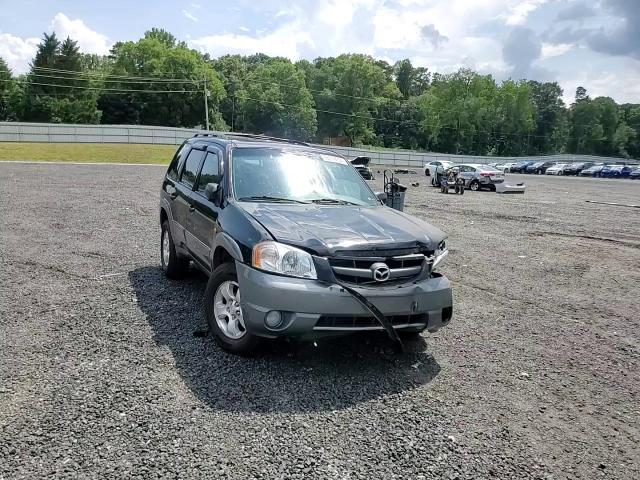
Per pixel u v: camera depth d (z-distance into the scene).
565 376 4.25
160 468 2.67
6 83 81.56
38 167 30.12
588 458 3.05
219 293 4.33
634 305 6.60
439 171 28.77
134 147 51.78
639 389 4.07
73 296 5.70
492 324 5.54
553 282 7.67
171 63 91.38
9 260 7.39
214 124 93.19
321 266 3.77
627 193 30.17
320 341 4.55
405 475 2.75
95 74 93.38
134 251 8.29
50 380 3.62
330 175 5.45
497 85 115.94
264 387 3.66
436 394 3.75
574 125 129.75
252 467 2.73
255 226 4.08
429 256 4.25
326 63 123.56
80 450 2.79
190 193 5.65
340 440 3.05
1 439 2.86
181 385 3.62
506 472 2.84
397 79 156.62
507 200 22.33
